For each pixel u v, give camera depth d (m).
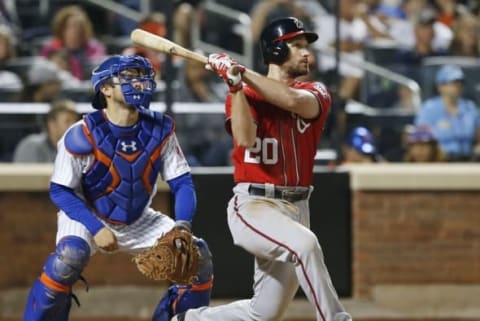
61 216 21.97
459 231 34.06
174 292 22.78
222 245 33.28
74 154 21.12
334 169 33.97
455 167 34.34
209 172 33.25
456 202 34.03
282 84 20.05
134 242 22.22
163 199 32.94
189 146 35.59
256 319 21.52
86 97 37.91
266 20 39.44
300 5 41.03
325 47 41.59
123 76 20.94
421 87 39.16
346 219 33.88
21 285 33.00
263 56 21.16
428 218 34.00
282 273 21.03
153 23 37.75
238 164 21.06
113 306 32.81
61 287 21.53
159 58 36.69
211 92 36.62
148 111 21.86
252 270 33.41
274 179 20.75
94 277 33.12
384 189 33.75
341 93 38.53
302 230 20.08
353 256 33.88
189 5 40.44
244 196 20.89
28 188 32.81
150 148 21.58
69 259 21.30
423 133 37.22
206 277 22.55
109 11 42.31
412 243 34.00
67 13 39.25
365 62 40.88
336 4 34.59
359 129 36.78
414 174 33.75
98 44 39.59
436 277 34.09
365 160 36.53
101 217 21.88
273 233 20.14
